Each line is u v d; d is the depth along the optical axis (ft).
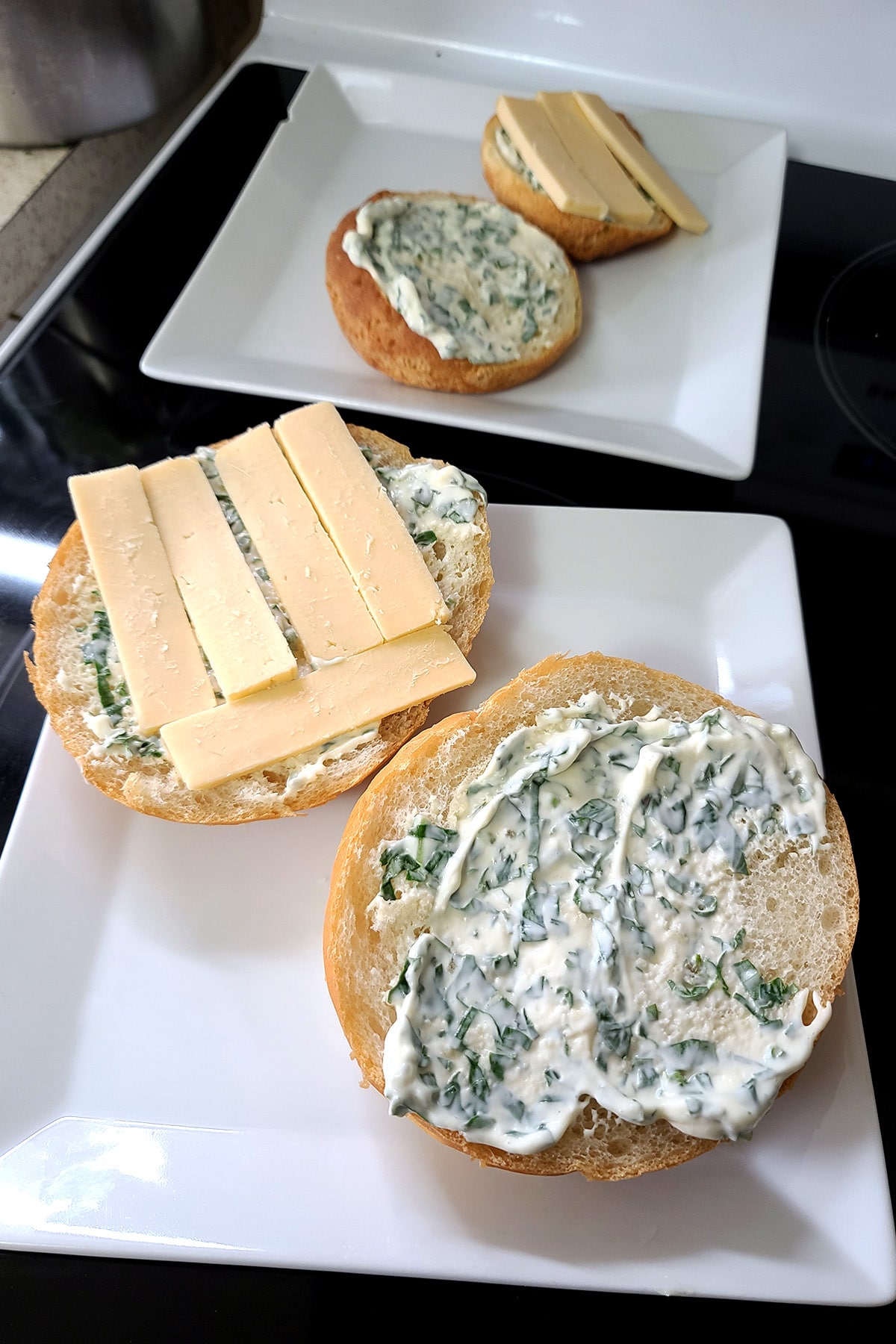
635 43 1.58
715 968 0.84
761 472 1.24
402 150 1.53
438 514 1.07
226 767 0.92
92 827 0.96
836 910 0.88
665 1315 0.82
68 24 1.32
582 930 0.84
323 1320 0.81
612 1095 0.79
